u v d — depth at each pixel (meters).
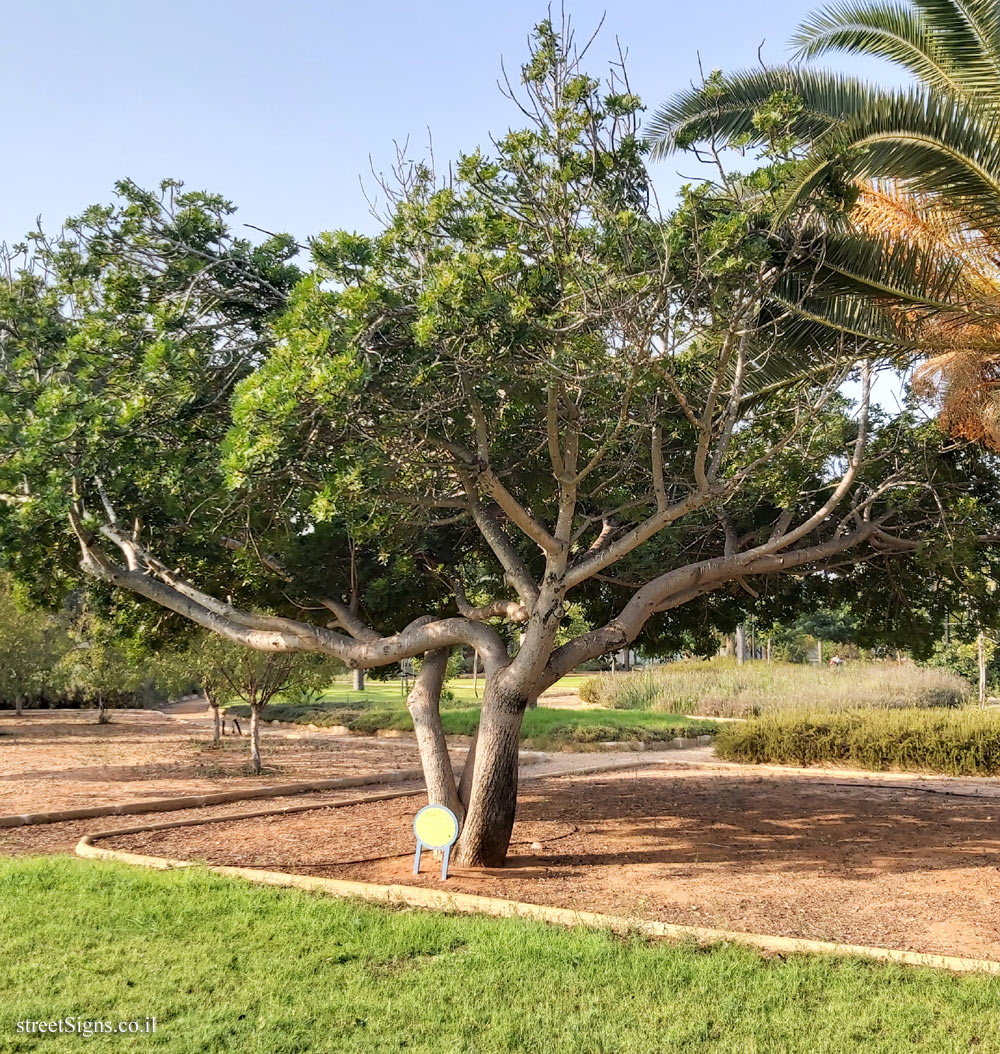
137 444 7.34
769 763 17.55
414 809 11.85
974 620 11.41
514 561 8.34
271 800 12.96
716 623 11.98
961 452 10.17
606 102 7.21
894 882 7.82
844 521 9.60
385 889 7.11
